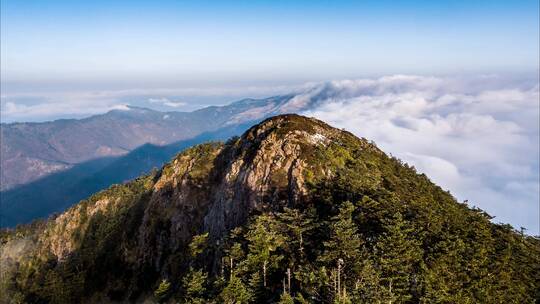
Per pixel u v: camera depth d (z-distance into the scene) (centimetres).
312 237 7325
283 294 6106
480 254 6675
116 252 12250
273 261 6981
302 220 7531
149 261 11069
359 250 6481
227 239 8350
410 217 7475
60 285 12606
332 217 7075
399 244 6259
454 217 8069
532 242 8450
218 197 9994
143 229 11650
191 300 7169
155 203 11788
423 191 9575
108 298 11300
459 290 6019
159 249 10931
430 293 5809
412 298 5988
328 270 6341
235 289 6456
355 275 6175
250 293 6581
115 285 11444
